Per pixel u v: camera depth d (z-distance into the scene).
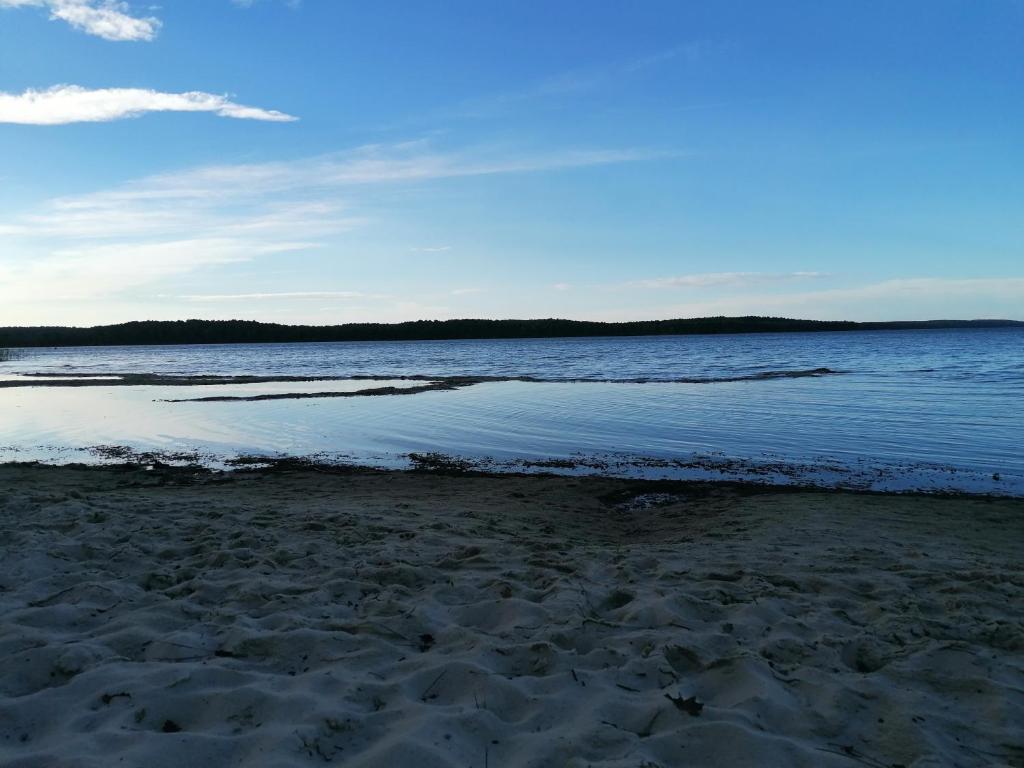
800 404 21.92
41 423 20.19
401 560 6.14
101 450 15.70
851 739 3.16
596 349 83.75
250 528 7.28
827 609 4.91
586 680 3.68
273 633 4.25
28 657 3.84
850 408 20.67
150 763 2.77
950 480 11.76
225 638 4.23
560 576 5.62
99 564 5.85
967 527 8.55
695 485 11.61
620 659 3.97
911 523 8.76
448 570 5.95
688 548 7.27
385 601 4.96
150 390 31.31
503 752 3.00
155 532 6.96
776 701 3.42
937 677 3.76
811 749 3.02
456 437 17.03
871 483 11.66
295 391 29.81
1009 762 2.98
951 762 2.96
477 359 62.44
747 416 19.52
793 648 4.15
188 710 3.34
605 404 22.94
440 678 3.68
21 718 3.21
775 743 3.02
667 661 3.91
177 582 5.53
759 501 10.29
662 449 15.07
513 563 6.10
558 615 4.65
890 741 3.13
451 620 4.71
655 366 45.56
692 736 3.09
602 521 9.38
